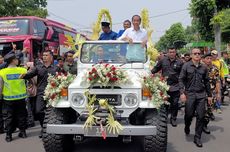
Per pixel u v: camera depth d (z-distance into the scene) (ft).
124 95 19.89
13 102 26.37
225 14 67.10
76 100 20.13
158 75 22.02
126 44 25.16
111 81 19.85
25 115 27.37
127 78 19.97
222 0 67.10
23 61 43.86
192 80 24.49
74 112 22.81
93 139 26.16
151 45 25.90
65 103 20.31
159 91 20.06
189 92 24.68
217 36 66.23
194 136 25.46
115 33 28.19
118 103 19.93
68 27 65.26
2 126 29.63
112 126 19.20
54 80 20.70
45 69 26.14
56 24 59.21
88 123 19.40
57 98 20.47
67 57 29.50
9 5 108.27
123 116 19.94
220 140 26.35
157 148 20.25
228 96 48.14
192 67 24.50
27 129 30.71
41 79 26.07
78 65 25.00
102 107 19.75
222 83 42.50
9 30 50.83
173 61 31.19
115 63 24.48
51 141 20.85
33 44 48.39
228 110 39.75
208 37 72.28
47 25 54.65
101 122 19.43
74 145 24.41
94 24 28.22
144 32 26.66
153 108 20.57
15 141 26.27
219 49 65.77
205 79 24.76
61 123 21.04
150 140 20.17
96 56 25.09
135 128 19.16
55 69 26.55
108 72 19.76
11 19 51.72
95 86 19.98
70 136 22.41
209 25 68.44
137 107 19.86
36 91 26.58
